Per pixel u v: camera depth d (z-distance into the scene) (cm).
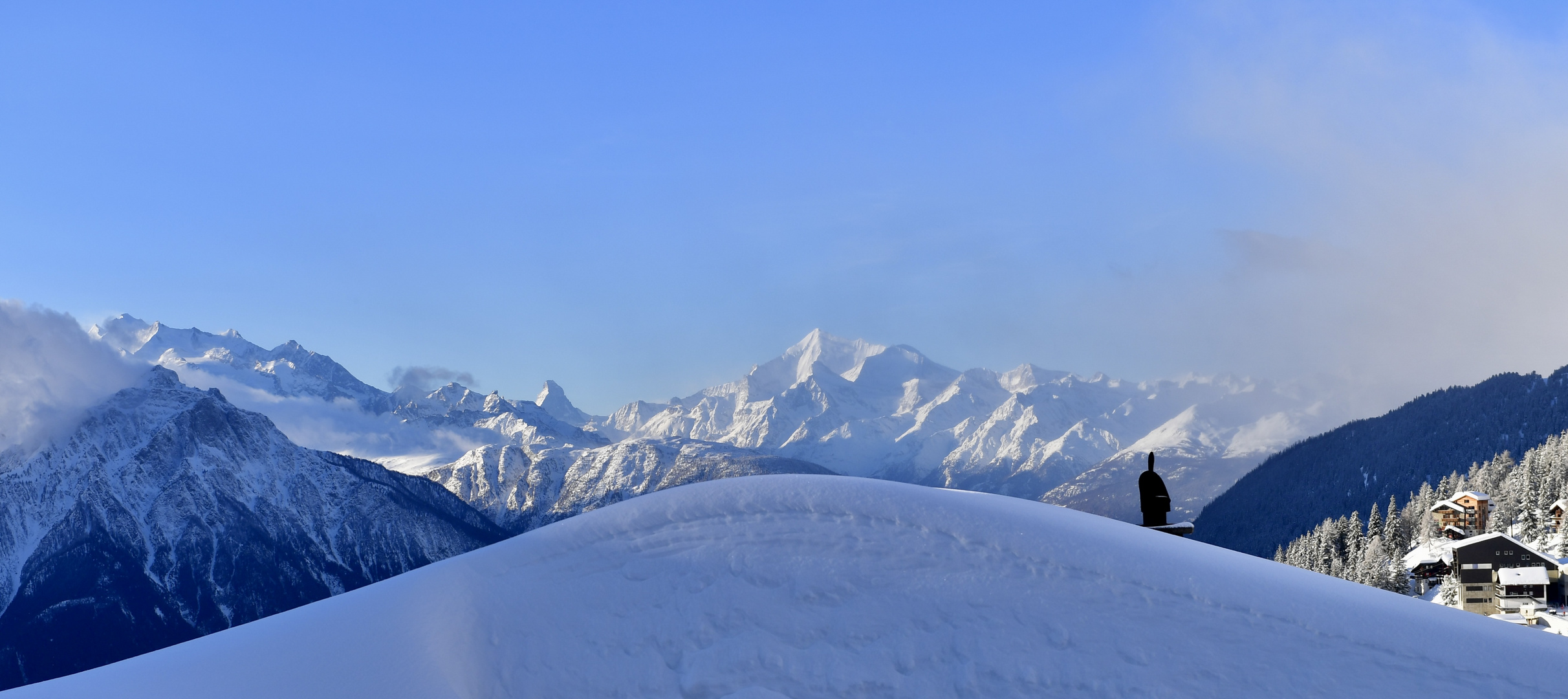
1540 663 727
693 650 812
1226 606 789
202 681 809
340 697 768
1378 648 749
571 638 834
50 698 816
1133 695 737
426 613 864
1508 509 10256
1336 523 11700
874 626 805
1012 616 795
